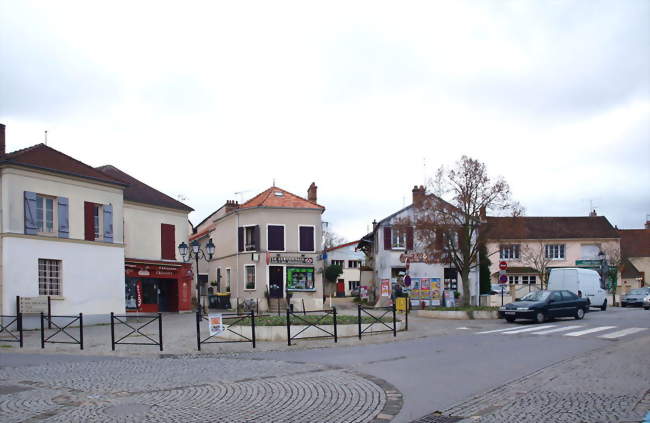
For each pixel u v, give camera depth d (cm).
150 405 867
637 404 827
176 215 3369
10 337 1962
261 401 891
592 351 1418
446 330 2131
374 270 4216
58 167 2433
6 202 2216
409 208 3856
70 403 886
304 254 3716
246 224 3734
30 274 2273
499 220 3072
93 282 2545
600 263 4191
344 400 891
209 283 4297
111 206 2675
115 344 1731
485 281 3850
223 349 1616
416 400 883
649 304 3609
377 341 1780
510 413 788
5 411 841
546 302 2453
